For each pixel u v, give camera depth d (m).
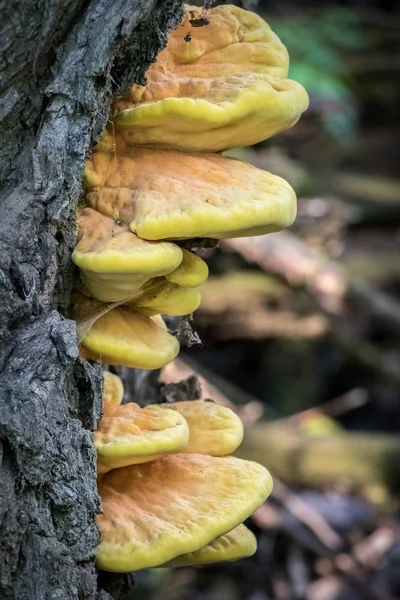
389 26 4.94
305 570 2.70
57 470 1.39
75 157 1.41
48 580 1.39
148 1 1.40
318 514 2.84
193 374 1.78
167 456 1.51
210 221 1.39
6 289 1.38
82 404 1.44
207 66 1.49
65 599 1.39
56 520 1.40
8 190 1.41
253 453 2.84
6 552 1.37
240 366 3.97
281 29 3.86
